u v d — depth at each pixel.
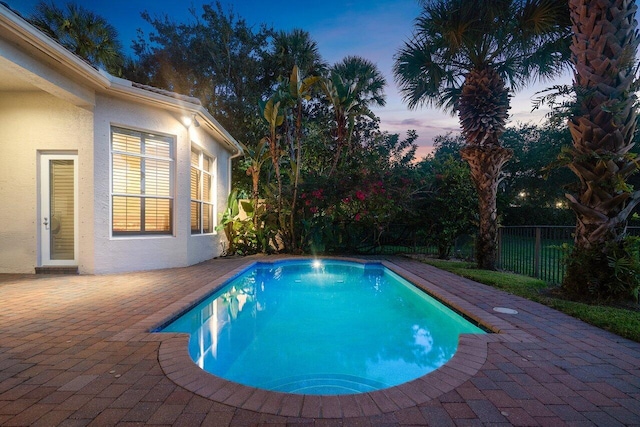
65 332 3.52
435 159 13.02
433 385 2.47
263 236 11.35
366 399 2.28
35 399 2.23
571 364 2.86
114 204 7.36
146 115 7.66
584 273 4.96
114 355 2.94
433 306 5.68
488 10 7.11
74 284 6.04
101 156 7.07
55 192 7.15
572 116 5.31
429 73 8.81
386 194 10.97
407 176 11.86
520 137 20.72
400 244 13.09
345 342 4.16
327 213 11.35
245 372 3.29
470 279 6.92
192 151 9.22
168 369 2.67
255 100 20.45
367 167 11.92
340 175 11.44
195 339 4.28
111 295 5.18
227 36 21.23
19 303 4.70
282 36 18.70
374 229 12.33
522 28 7.35
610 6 4.94
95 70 6.16
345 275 8.97
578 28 5.36
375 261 9.79
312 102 18.77
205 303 5.36
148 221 7.88
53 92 6.16
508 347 3.22
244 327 4.79
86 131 6.95
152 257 7.78
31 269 7.04
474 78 8.08
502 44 7.96
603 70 5.00
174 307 4.47
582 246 5.17
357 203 11.27
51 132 6.98
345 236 12.17
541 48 7.93
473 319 4.30
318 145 14.80
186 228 8.41
